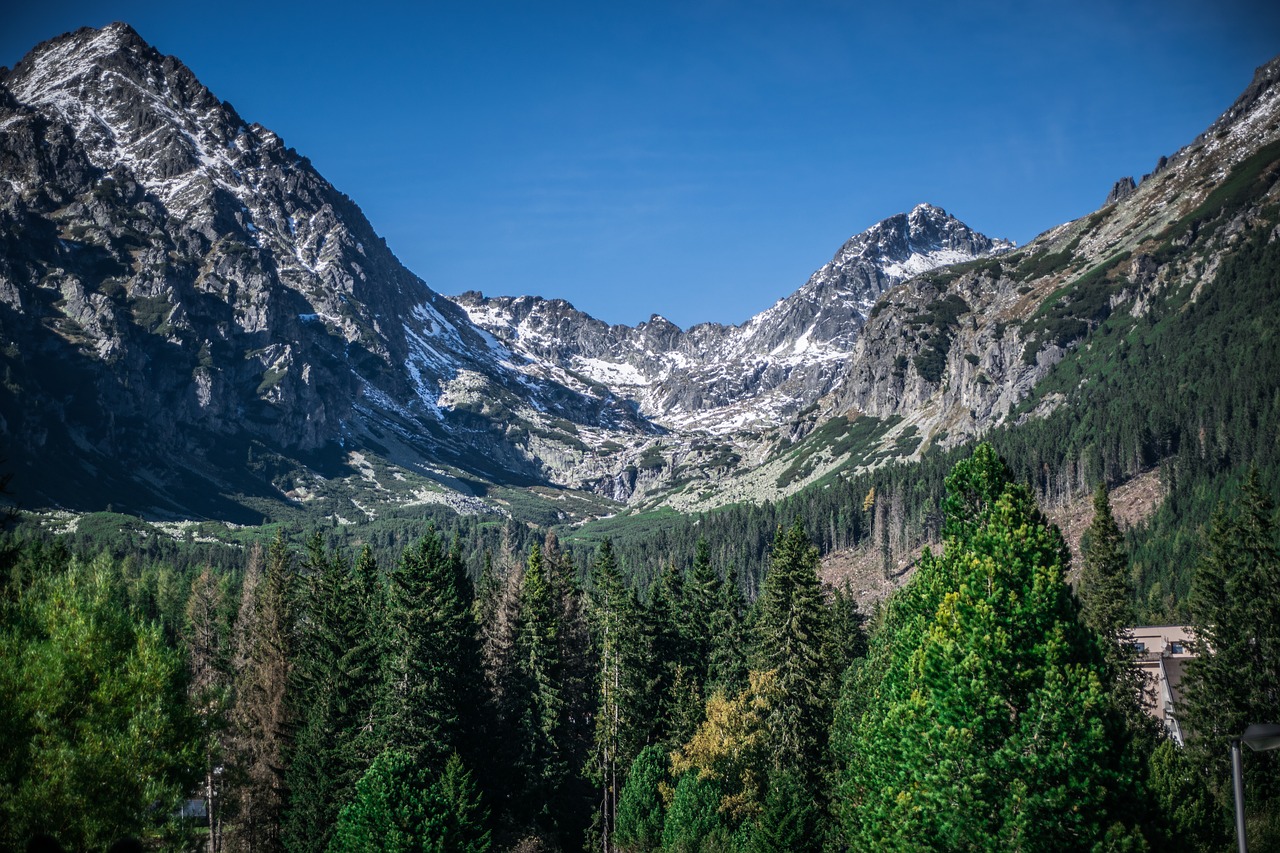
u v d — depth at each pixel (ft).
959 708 157.89
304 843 265.95
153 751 176.35
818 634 289.12
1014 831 146.51
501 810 293.23
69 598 187.42
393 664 272.51
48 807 162.61
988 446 200.34
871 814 174.70
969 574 170.91
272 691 292.20
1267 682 257.96
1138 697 282.97
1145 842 143.84
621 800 300.81
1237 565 273.33
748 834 255.70
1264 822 203.62
